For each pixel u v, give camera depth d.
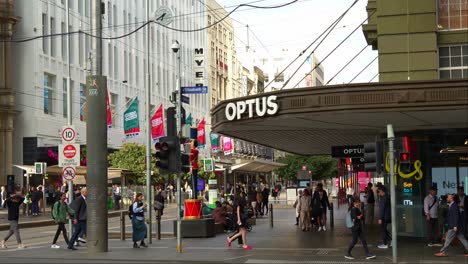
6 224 33.16
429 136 21.52
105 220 19.28
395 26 20.16
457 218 17.25
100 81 19.36
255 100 19.14
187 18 84.00
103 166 19.22
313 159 79.19
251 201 35.66
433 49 19.84
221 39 100.19
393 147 16.33
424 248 19.31
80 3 58.31
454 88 16.88
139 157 58.12
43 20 52.81
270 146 32.34
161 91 75.00
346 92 17.45
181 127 22.22
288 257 17.69
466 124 20.31
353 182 56.62
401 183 21.47
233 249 19.86
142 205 20.92
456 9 20.22
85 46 58.75
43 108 52.31
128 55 67.25
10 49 50.34
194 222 24.08
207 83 90.50
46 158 51.00
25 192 43.41
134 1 69.50
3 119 49.31
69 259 17.62
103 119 19.28
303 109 17.98
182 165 19.42
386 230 19.69
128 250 19.88
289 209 47.19
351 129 22.69
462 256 17.42
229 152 66.00
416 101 17.05
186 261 17.02
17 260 17.50
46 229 32.72
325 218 27.48
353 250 19.25
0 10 49.16
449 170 21.25
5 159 49.31
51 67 53.25
